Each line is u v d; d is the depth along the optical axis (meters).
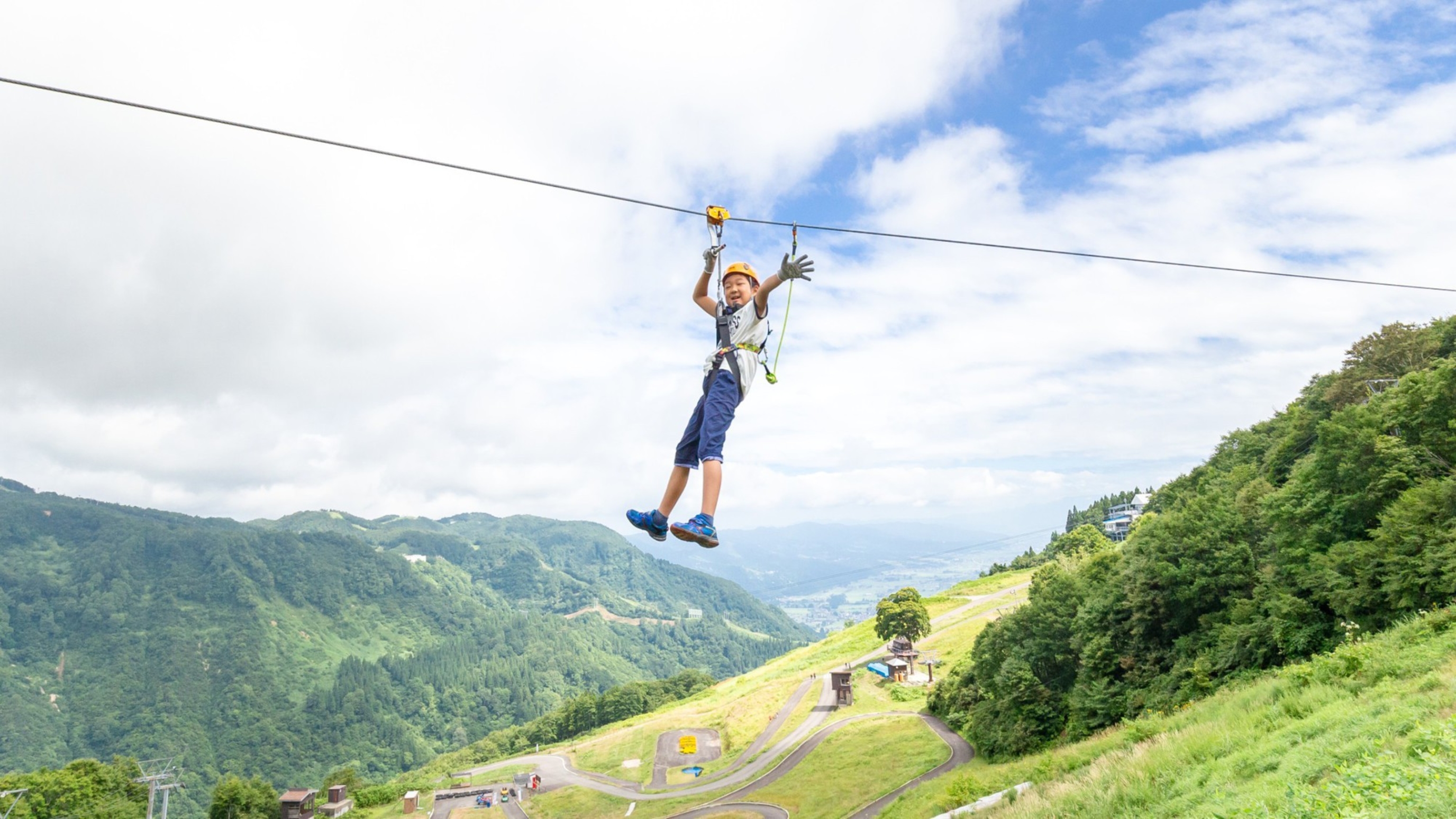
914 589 135.12
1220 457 117.00
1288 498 50.19
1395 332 88.81
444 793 117.25
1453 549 35.00
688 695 195.50
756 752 104.56
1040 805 23.97
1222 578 51.97
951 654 129.38
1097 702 55.53
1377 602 38.69
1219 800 16.08
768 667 180.50
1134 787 20.45
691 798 90.00
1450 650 22.42
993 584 188.25
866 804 67.25
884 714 105.06
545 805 103.81
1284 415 104.19
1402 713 16.25
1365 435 46.00
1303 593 45.50
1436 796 8.84
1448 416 45.19
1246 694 29.33
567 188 7.47
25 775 126.19
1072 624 63.94
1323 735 17.64
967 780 43.38
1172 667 53.06
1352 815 9.90
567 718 197.88
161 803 149.12
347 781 134.25
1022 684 63.97
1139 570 57.56
